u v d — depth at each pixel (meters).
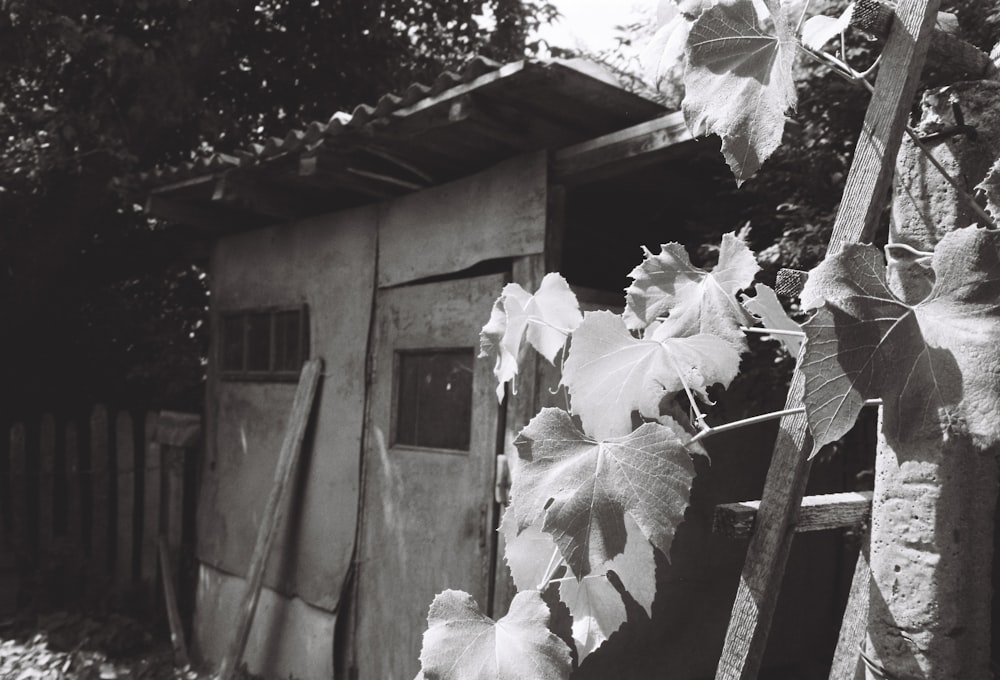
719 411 3.72
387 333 4.45
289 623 4.83
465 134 3.55
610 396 1.38
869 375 1.06
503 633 1.44
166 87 5.96
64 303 6.96
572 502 1.27
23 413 6.88
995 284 1.00
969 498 1.43
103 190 6.21
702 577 3.81
